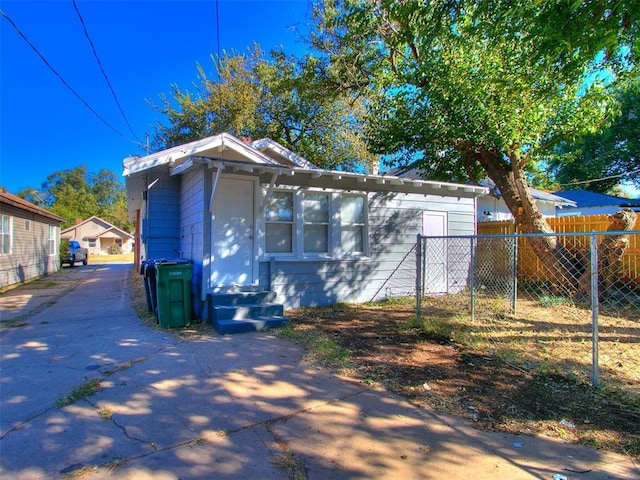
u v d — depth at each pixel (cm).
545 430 303
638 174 2297
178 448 273
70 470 245
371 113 1295
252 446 277
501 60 749
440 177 1239
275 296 727
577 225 1059
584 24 346
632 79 672
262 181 755
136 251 1762
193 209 789
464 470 251
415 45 875
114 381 398
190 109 2067
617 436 292
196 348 518
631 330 608
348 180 864
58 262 2066
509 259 1055
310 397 364
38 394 364
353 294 877
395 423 314
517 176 980
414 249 969
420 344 531
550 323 654
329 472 247
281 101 1986
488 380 403
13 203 1291
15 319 710
